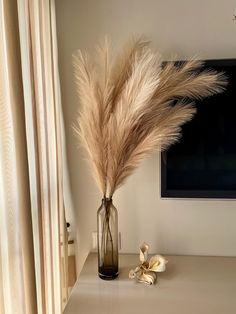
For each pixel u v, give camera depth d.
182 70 1.49
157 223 1.81
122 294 1.39
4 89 0.97
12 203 1.01
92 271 1.61
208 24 1.66
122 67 1.48
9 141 1.00
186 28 1.67
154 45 1.70
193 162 1.65
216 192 1.65
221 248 1.79
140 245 1.83
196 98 1.60
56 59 1.67
